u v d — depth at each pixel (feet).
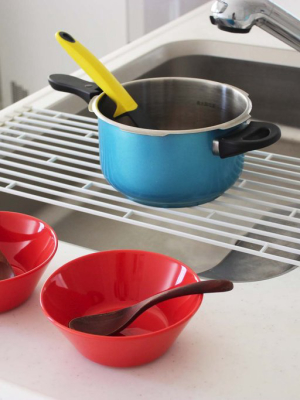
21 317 1.78
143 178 2.19
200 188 2.22
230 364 1.61
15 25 6.84
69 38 2.34
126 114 2.39
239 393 1.52
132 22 6.45
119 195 3.32
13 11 6.76
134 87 2.55
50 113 3.13
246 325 1.75
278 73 3.88
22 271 1.99
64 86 2.54
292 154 3.89
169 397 1.51
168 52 3.99
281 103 3.96
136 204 2.33
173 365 1.61
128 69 3.65
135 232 3.09
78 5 6.49
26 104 3.24
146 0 6.30
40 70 7.06
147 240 3.04
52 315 1.69
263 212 2.25
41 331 1.72
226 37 4.03
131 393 1.52
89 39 6.66
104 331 1.68
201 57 4.04
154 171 2.17
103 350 1.53
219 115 2.57
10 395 1.53
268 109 4.02
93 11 6.48
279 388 1.54
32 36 6.86
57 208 3.13
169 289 1.64
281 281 1.94
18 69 7.13
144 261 1.84
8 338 1.69
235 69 3.99
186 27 4.26
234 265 2.76
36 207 3.06
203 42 4.01
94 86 2.52
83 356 1.63
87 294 1.82
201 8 4.66
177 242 3.02
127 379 1.56
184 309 1.71
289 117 3.97
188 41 4.03
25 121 3.03
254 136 2.23
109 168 2.29
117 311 1.70
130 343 1.51
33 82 7.16
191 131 2.10
